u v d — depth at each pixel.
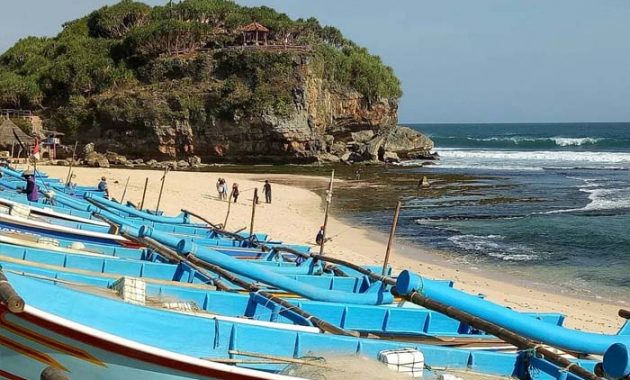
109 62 81.62
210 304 10.49
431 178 63.19
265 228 30.30
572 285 22.17
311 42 82.31
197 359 7.02
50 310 6.85
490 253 27.33
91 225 18.72
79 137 76.44
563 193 50.31
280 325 8.95
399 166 79.00
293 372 7.79
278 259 17.44
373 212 39.44
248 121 73.12
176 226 21.97
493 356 9.12
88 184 42.88
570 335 9.65
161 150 74.88
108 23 91.50
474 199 46.53
